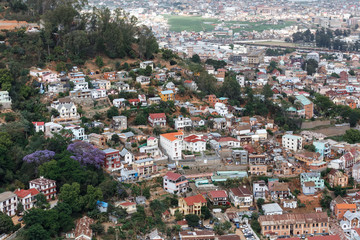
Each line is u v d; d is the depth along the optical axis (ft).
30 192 652.48
